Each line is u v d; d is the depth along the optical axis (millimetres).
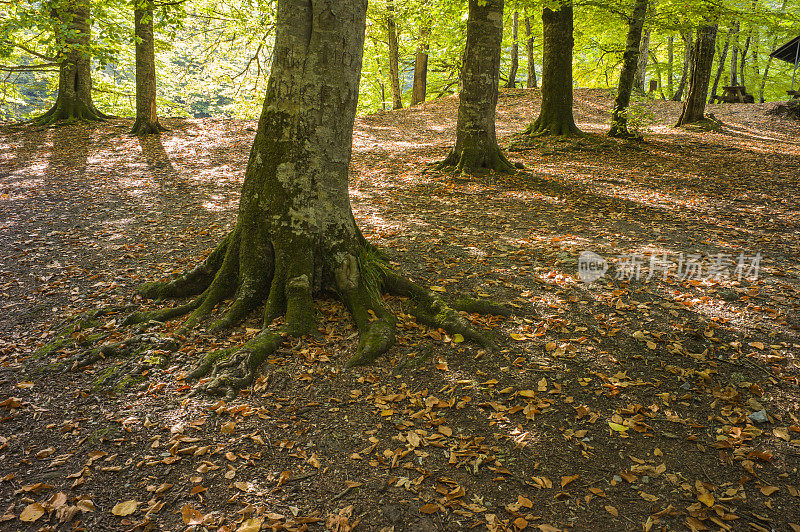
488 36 10312
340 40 4586
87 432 3400
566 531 2678
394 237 7148
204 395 3775
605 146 13062
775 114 17312
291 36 4559
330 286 5020
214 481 3008
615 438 3381
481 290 5434
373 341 4332
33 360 4211
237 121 17812
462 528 2707
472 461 3184
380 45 27484
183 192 9734
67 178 10539
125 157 12547
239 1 17266
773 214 7832
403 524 2727
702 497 2861
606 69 25094
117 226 7676
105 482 2990
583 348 4375
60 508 2775
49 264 6215
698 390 3795
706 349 4242
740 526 2688
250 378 3938
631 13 13453
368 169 11812
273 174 4797
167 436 3367
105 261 6316
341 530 2668
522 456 3236
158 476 3039
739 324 4586
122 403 3693
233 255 5043
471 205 8750
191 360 4191
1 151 12898
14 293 5449
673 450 3258
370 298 4883
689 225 7457
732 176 10297
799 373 3883
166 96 24828
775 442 3262
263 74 19141
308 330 4531
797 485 2936
